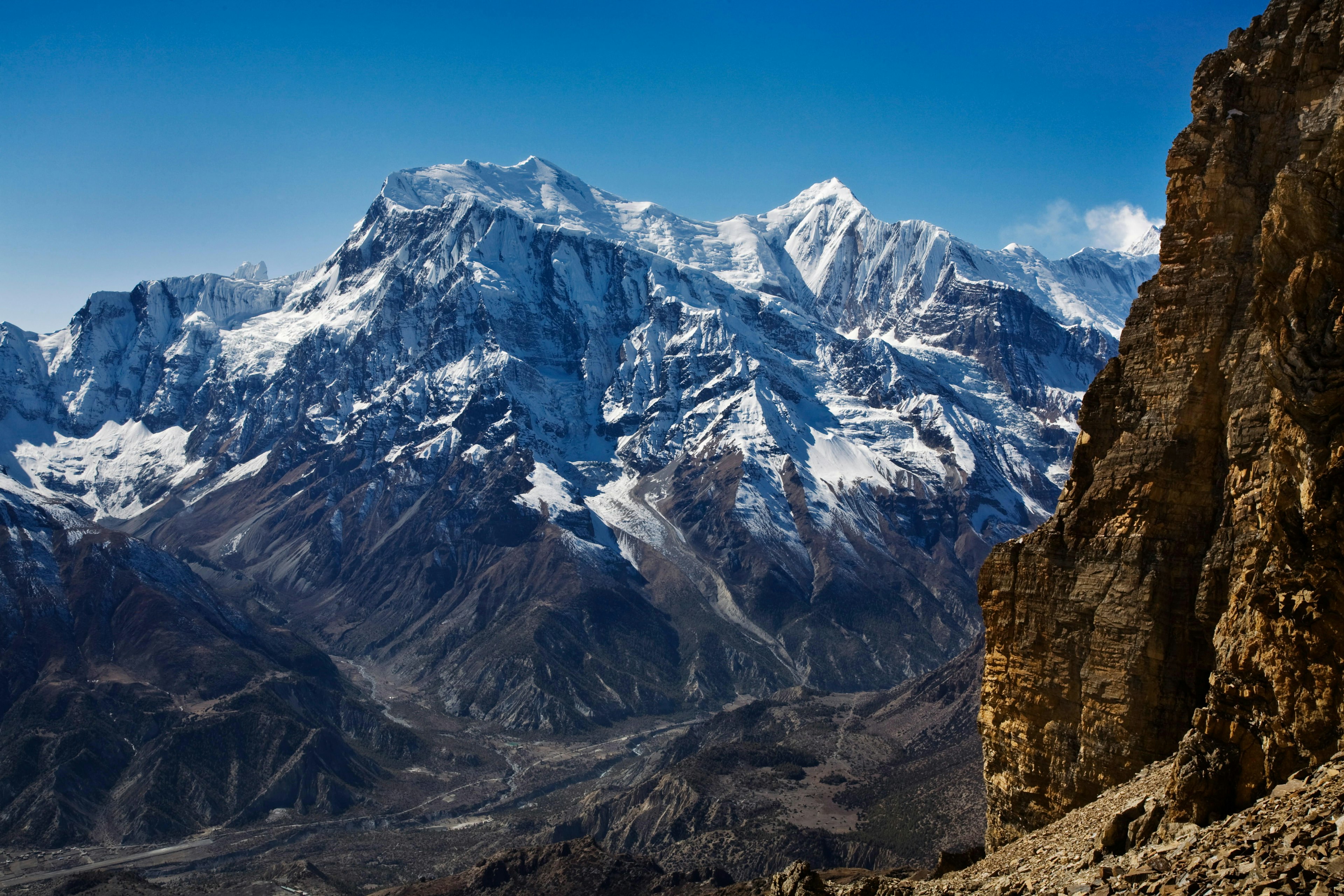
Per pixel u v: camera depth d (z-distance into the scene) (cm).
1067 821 4134
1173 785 3472
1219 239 4403
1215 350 4344
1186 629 4244
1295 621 3303
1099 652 4428
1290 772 3288
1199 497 4316
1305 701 3259
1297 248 3516
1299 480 3438
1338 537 3186
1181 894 2598
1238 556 4059
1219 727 3525
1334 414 3269
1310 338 3347
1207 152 4503
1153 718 4247
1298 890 2333
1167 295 4500
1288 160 4359
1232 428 4197
